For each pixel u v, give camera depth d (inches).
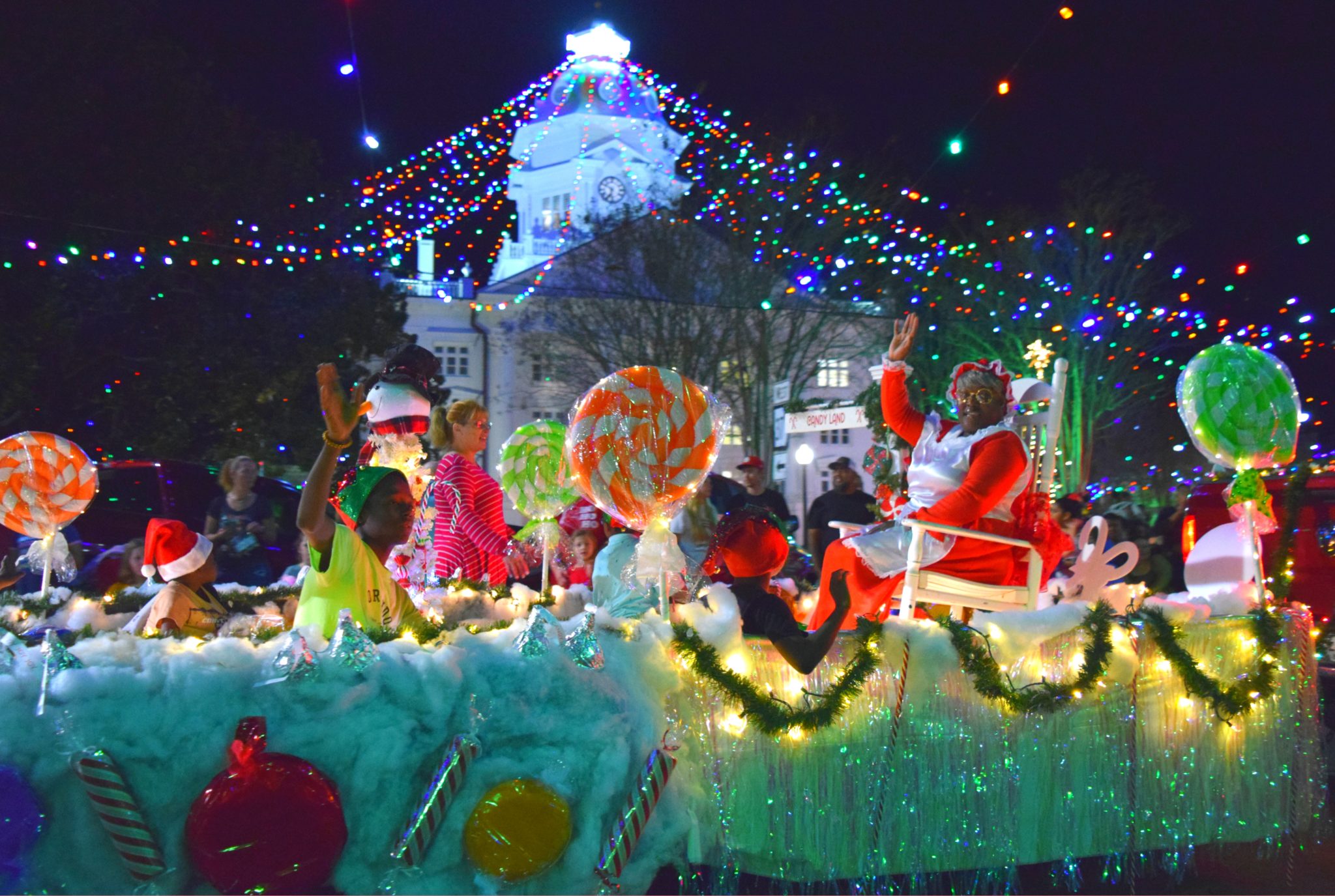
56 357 700.0
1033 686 141.3
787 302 1080.8
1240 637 166.6
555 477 183.5
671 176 1146.0
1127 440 1241.4
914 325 182.9
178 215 772.6
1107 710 148.6
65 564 175.8
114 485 423.2
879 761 131.3
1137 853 154.6
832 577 131.4
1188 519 213.2
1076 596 169.6
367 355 884.0
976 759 137.1
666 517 132.9
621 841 112.6
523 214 1724.9
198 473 436.1
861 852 129.3
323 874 101.7
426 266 1476.4
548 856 107.9
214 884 99.2
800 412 519.8
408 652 111.7
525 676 113.4
